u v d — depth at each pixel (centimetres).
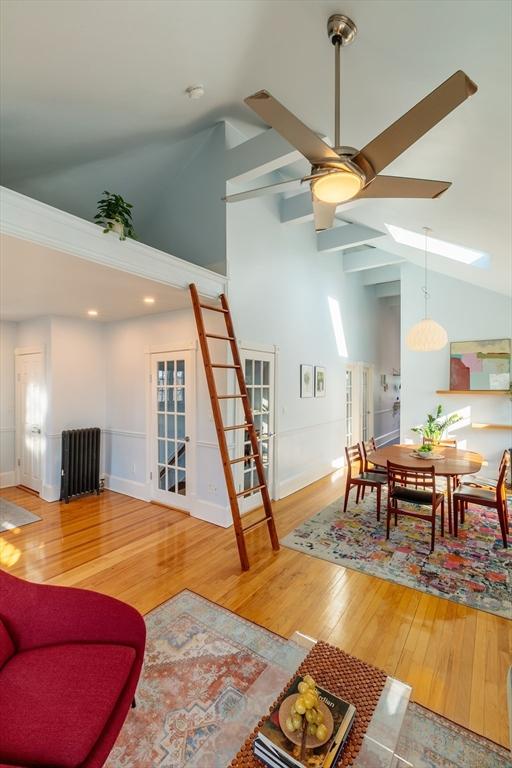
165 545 342
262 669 196
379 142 153
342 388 670
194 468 417
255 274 434
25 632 164
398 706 137
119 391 506
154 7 187
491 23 132
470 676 192
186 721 166
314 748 117
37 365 493
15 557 318
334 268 639
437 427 496
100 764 123
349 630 227
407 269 645
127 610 173
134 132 329
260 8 182
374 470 465
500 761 149
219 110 335
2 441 523
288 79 233
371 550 332
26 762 116
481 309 586
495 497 352
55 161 337
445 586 275
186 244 417
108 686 141
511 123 175
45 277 302
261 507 447
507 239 326
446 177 254
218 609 246
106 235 271
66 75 238
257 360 441
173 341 441
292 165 430
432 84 179
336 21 166
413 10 142
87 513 425
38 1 179
